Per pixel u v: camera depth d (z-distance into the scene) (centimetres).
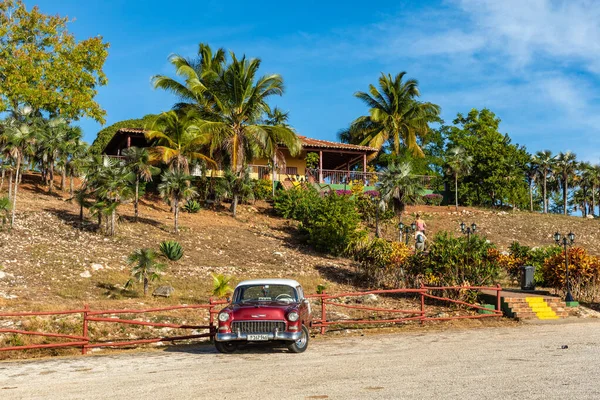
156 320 1612
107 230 2684
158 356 1226
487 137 6088
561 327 1722
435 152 6656
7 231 2425
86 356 1245
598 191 8138
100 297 1853
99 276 2108
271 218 3628
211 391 826
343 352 1234
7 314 1191
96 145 4850
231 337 1184
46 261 2158
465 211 4541
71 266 2153
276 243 3092
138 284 2094
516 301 2006
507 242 3712
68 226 2683
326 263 2816
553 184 7706
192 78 3788
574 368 985
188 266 2450
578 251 2364
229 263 2602
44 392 845
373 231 3616
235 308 1215
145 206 3434
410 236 3594
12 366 1111
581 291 2288
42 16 4153
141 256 1959
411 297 2228
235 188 3556
